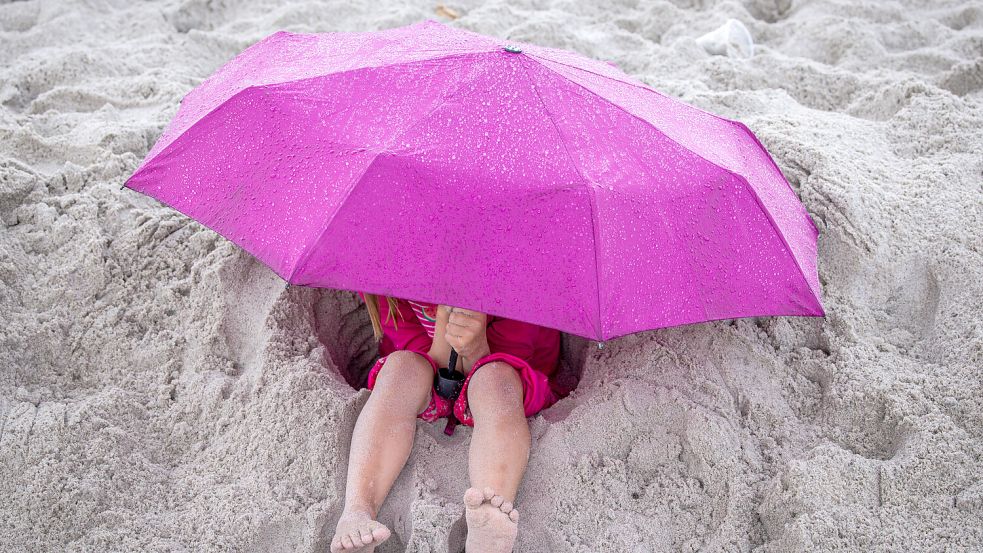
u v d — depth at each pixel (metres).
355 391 2.79
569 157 2.33
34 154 3.58
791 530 2.35
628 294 2.24
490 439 2.50
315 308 3.11
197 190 2.53
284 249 2.27
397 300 2.89
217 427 2.74
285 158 2.41
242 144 2.50
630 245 2.28
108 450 2.63
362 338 3.27
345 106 2.46
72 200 3.28
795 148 3.33
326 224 2.22
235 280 3.03
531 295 2.19
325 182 2.31
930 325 2.91
